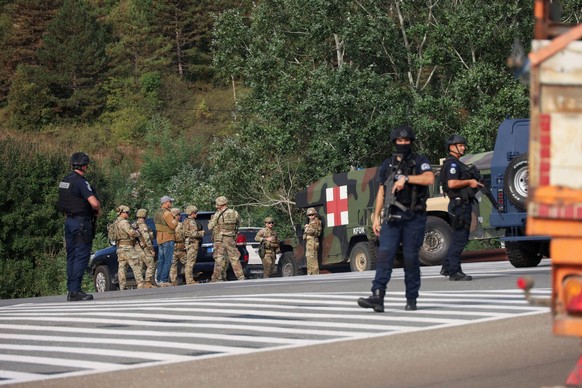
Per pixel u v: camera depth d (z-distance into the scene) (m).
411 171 15.21
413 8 54.56
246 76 55.69
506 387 9.92
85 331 15.18
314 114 51.47
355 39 52.06
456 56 52.06
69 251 22.03
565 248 8.58
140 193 83.25
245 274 35.69
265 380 10.71
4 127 131.25
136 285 34.44
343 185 35.84
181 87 135.88
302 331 13.95
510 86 49.56
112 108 132.38
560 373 10.53
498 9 50.41
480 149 48.69
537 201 8.66
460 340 12.71
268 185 55.94
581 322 8.50
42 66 135.12
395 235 15.38
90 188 21.84
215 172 59.38
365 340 12.95
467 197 20.23
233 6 143.62
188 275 32.00
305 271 39.12
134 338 14.07
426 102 50.56
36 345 13.91
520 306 15.54
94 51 135.38
